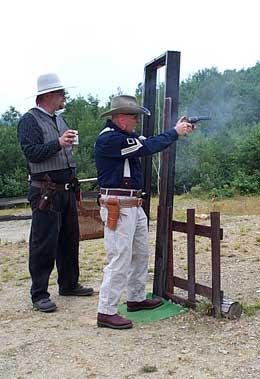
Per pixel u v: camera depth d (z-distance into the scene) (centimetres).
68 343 379
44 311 462
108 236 406
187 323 403
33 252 468
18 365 347
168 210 446
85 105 3525
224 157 2361
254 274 538
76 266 511
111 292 405
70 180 488
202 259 628
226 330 380
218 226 396
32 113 468
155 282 463
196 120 413
